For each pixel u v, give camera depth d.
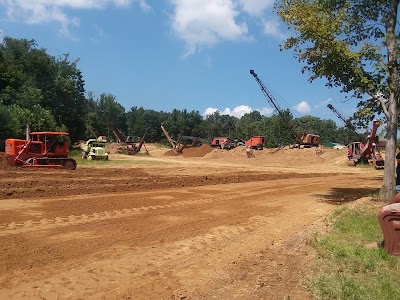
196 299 5.89
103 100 139.38
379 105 15.43
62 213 11.80
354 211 12.77
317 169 42.69
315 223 11.51
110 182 20.55
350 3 14.99
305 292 6.15
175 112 157.62
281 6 14.95
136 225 10.59
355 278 6.64
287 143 101.62
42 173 24.44
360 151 47.25
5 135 43.50
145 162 45.41
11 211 11.84
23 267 6.97
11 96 54.47
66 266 7.11
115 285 6.31
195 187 20.02
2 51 63.78
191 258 7.88
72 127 69.62
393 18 14.61
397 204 8.09
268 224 11.42
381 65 14.02
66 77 68.81
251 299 5.91
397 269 7.11
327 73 15.24
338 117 67.38
